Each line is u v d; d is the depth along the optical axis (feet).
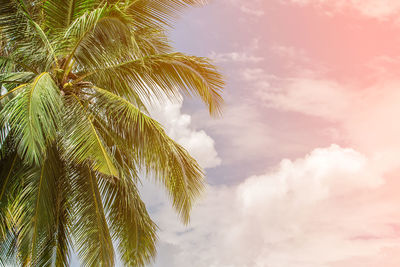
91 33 32.14
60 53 33.40
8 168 33.37
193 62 36.91
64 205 35.53
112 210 37.73
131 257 37.24
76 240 34.81
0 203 32.86
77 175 35.88
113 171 30.60
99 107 35.17
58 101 31.35
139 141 34.86
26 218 31.55
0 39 33.53
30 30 33.09
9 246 33.73
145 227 37.42
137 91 37.27
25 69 35.53
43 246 33.19
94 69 35.29
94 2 35.37
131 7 37.29
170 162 35.37
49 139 31.63
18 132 31.09
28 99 28.43
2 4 32.81
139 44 37.42
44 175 32.71
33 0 35.88
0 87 33.27
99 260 34.53
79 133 32.45
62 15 35.37
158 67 36.86
